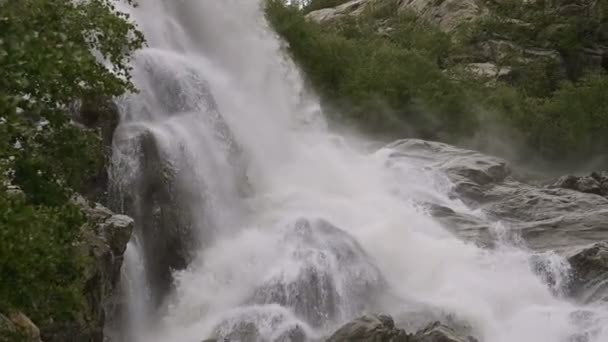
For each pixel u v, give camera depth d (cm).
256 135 3481
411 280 2794
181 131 2862
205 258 2659
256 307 2473
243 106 3509
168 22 3500
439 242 2931
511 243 3084
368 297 2641
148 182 2622
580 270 2852
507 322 2659
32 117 1745
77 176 1688
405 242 2914
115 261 2092
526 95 5394
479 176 3591
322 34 5178
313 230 2777
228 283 2586
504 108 4947
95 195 2433
